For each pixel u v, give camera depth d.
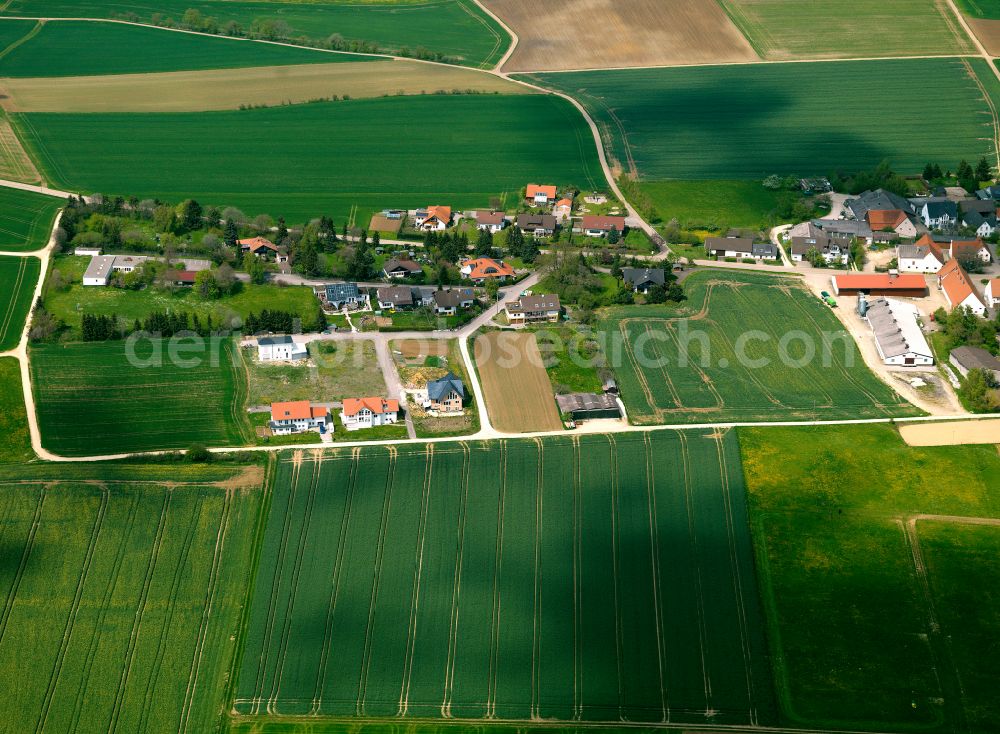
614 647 174.62
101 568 187.88
